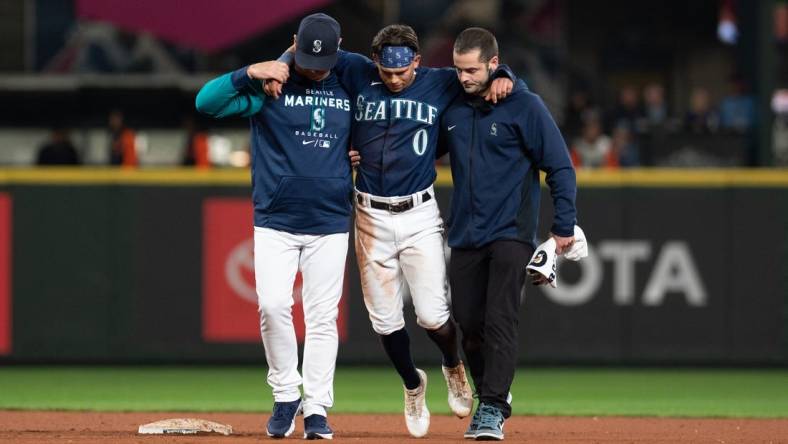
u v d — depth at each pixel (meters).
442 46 63.66
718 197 45.97
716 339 46.00
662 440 26.56
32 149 61.47
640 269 46.16
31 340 46.09
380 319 25.83
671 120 59.25
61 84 60.44
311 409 25.28
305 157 24.84
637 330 46.12
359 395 39.25
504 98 24.83
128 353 46.09
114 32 62.69
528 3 68.75
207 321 46.09
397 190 25.08
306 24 24.19
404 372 26.30
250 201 45.94
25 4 63.19
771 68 52.12
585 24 76.19
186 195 46.09
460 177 25.14
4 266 46.03
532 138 24.86
